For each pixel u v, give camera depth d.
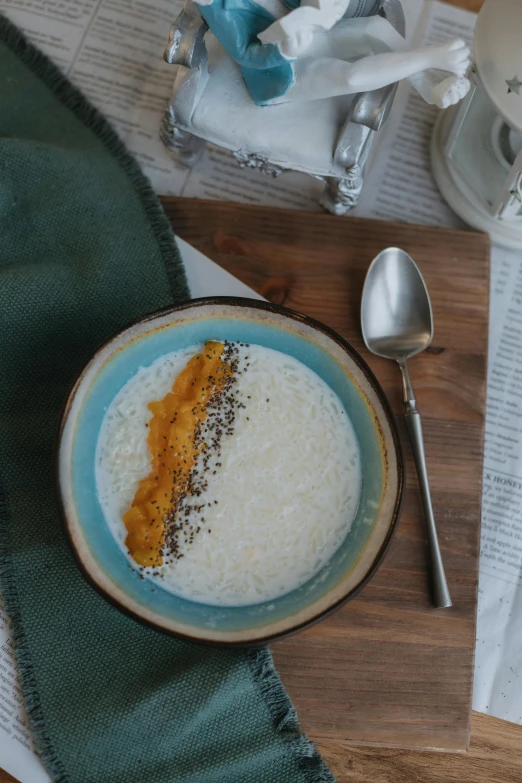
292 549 0.53
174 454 0.53
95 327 0.58
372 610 0.56
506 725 0.58
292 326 0.53
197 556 0.53
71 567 0.56
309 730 0.55
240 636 0.50
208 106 0.57
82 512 0.52
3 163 0.59
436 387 0.58
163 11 0.64
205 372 0.54
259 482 0.54
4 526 0.56
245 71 0.55
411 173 0.63
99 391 0.53
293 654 0.56
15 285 0.57
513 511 0.60
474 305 0.59
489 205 0.60
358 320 0.59
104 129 0.61
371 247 0.59
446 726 0.55
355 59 0.55
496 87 0.50
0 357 0.57
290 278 0.59
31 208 0.59
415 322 0.58
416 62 0.51
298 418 0.54
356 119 0.54
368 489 0.53
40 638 0.55
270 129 0.57
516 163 0.55
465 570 0.57
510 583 0.60
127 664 0.55
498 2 0.50
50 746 0.54
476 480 0.57
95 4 0.64
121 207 0.59
